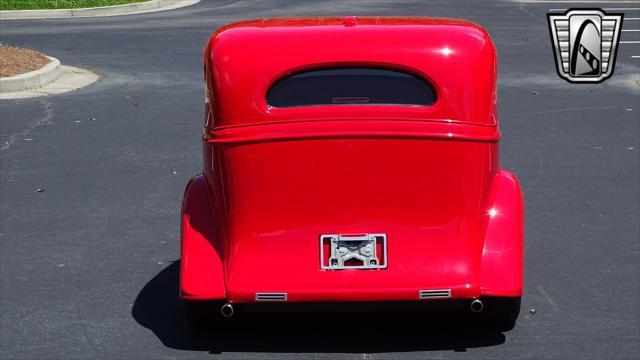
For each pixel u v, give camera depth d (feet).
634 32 64.80
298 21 19.20
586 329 19.31
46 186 31.24
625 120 39.99
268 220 17.11
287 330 19.42
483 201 17.25
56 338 19.33
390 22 18.71
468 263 17.04
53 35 65.62
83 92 46.83
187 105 43.86
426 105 17.30
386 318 19.90
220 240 17.78
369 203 16.98
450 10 76.28
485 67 17.46
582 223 26.61
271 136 16.88
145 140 37.37
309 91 17.46
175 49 59.41
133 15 77.41
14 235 26.30
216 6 84.07
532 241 25.07
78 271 23.36
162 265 23.77
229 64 17.47
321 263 17.04
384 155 16.85
